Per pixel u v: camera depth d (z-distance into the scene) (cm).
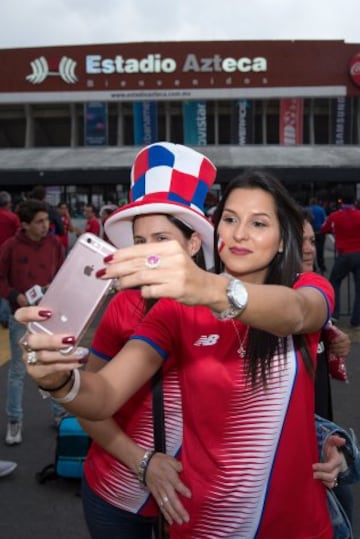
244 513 140
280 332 111
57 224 928
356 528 315
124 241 171
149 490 157
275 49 3178
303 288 133
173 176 154
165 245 91
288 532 142
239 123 3250
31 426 471
